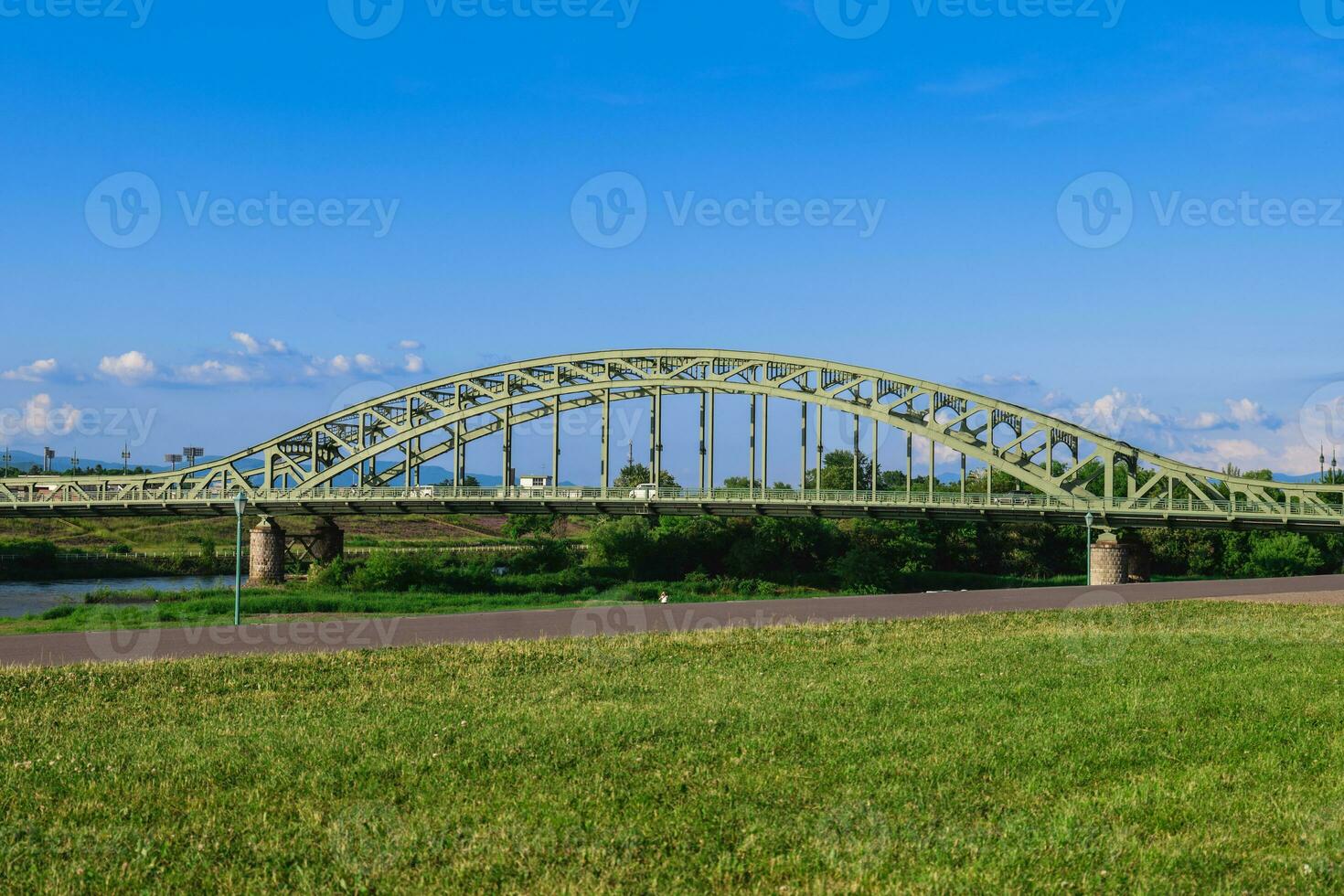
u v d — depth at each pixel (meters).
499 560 102.94
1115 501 87.56
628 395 106.31
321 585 81.12
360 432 110.75
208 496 109.56
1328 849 11.84
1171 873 11.12
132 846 11.66
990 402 92.75
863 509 89.62
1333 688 20.98
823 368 98.12
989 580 100.75
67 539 120.94
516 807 12.93
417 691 20.31
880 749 15.78
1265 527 81.31
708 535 101.19
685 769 14.65
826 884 10.70
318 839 11.88
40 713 18.17
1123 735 16.83
